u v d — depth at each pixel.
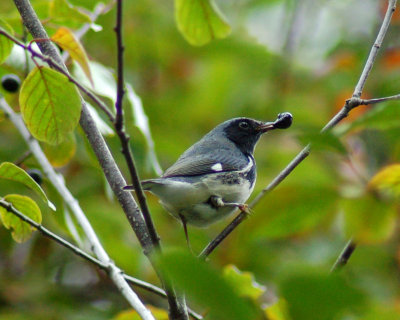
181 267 3.03
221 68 16.36
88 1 14.62
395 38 15.14
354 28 18.05
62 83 6.68
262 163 14.17
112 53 16.66
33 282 13.51
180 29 10.09
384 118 5.00
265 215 4.63
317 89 16.33
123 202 8.00
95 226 12.37
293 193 4.59
